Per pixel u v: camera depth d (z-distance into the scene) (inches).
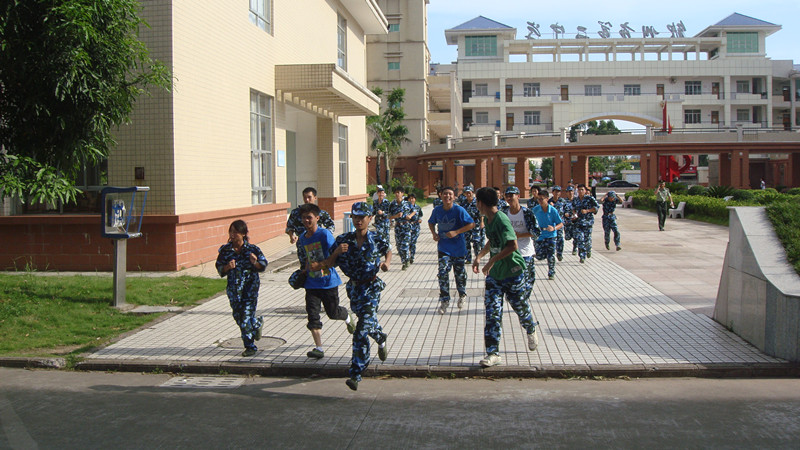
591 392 230.1
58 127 366.9
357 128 1148.5
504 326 322.0
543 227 468.1
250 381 251.3
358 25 1171.9
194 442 185.2
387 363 259.3
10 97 363.9
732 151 1706.4
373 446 180.5
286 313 365.7
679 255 613.6
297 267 549.0
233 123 611.5
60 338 306.8
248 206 647.8
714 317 331.6
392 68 2116.1
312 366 257.9
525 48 2623.0
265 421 202.8
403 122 2130.9
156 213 503.5
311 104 843.4
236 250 273.0
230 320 346.3
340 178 1042.1
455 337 302.2
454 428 194.1
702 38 2503.7
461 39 2600.9
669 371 247.6
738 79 2512.3
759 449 175.3
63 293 391.5
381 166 2124.8
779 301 256.8
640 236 804.6
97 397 230.5
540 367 250.2
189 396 231.1
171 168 499.5
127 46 377.7
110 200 368.5
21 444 184.9
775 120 2591.0
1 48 334.0
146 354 279.3
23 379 254.5
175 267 502.9
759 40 2564.0
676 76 2484.0
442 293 355.3
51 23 331.6
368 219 237.6
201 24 543.8
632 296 401.1
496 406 215.3
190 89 524.7
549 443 181.0
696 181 2628.0
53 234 513.3
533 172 3695.9
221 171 585.0
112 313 357.4
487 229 269.4
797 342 251.9
